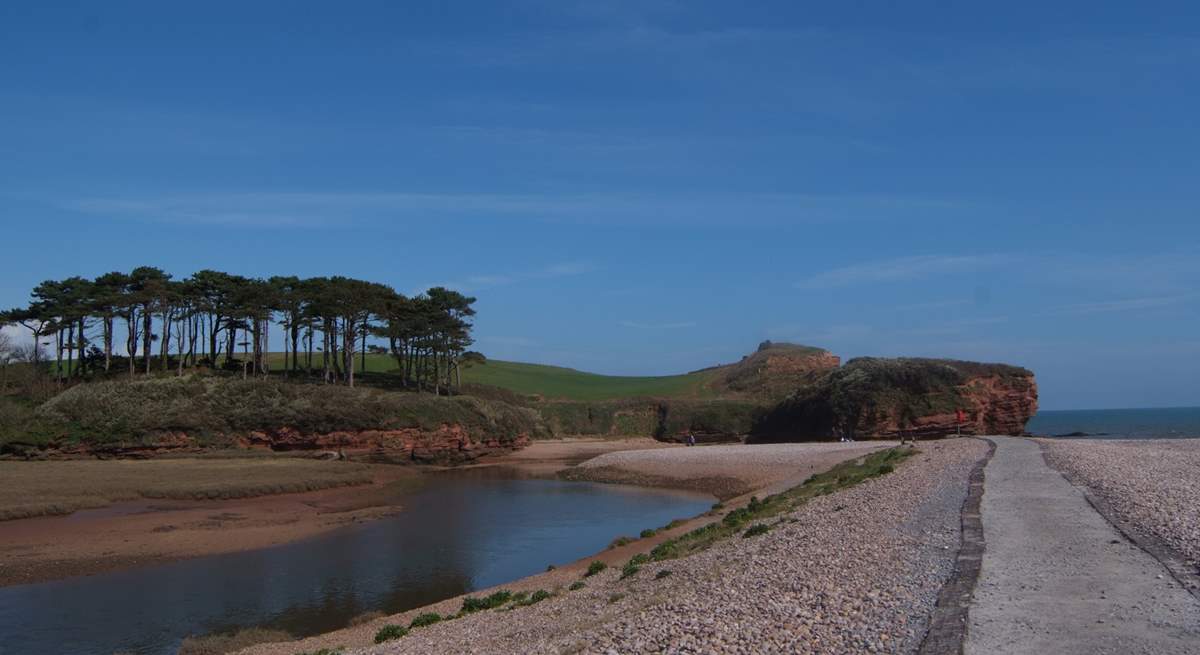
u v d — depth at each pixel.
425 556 30.64
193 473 51.81
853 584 12.66
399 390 91.19
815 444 73.88
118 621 21.84
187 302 78.69
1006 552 13.84
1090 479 24.77
